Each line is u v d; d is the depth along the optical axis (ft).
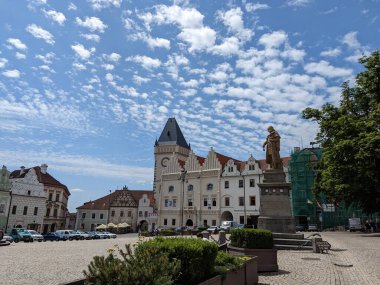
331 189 118.01
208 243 26.14
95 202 324.80
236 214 221.87
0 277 40.52
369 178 103.65
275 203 78.43
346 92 126.62
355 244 83.20
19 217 213.46
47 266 50.47
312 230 187.73
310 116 129.70
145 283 18.17
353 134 108.37
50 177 263.08
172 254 23.44
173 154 269.85
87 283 18.63
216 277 25.77
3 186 205.57
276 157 81.56
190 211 242.58
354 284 35.70
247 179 222.89
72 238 162.09
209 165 244.01
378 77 113.29
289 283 35.99
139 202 314.76
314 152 212.64
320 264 49.65
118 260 19.38
